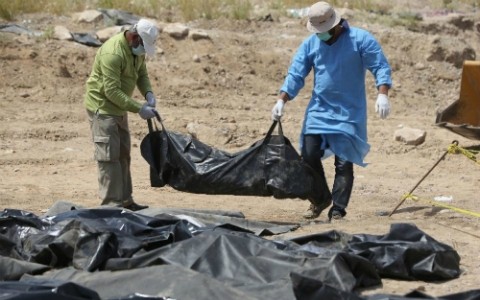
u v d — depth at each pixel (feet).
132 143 152.76
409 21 230.68
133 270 72.59
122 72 98.78
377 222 97.86
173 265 72.43
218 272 74.28
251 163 97.45
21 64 178.09
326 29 96.17
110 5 209.46
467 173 140.46
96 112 99.96
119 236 78.69
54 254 78.54
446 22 236.22
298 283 65.26
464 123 134.51
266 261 74.33
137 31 98.02
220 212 98.48
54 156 143.74
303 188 96.99
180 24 200.64
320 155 99.45
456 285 76.79
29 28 192.34
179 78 186.19
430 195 121.90
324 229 93.71
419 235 80.12
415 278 78.02
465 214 103.40
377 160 149.07
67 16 201.87
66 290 63.00
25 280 72.28
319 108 98.89
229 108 178.40
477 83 132.57
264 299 67.92
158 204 113.70
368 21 228.22
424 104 195.93
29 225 83.82
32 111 165.99
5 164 138.72
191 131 160.15
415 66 210.18
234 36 203.21
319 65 98.53
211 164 98.22
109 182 100.99
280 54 200.85
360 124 98.78
